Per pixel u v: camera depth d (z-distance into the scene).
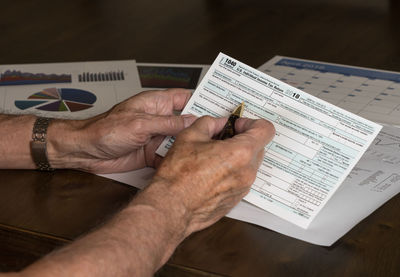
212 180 0.92
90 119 1.10
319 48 1.41
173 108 1.11
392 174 1.04
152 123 1.04
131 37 1.53
